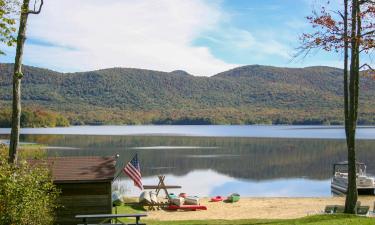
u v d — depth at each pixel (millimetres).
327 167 45969
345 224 14164
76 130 140500
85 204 17344
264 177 39375
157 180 36719
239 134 114312
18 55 16453
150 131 139625
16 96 16562
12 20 12156
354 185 19234
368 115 186375
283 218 20516
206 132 130500
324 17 18062
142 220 19359
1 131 108562
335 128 165500
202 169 44062
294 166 46719
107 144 74812
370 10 17453
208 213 22375
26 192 11484
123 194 29594
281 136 101938
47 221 12773
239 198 27062
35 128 153875
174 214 21984
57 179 16922
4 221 11109
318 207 24172
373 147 67062
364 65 18469
